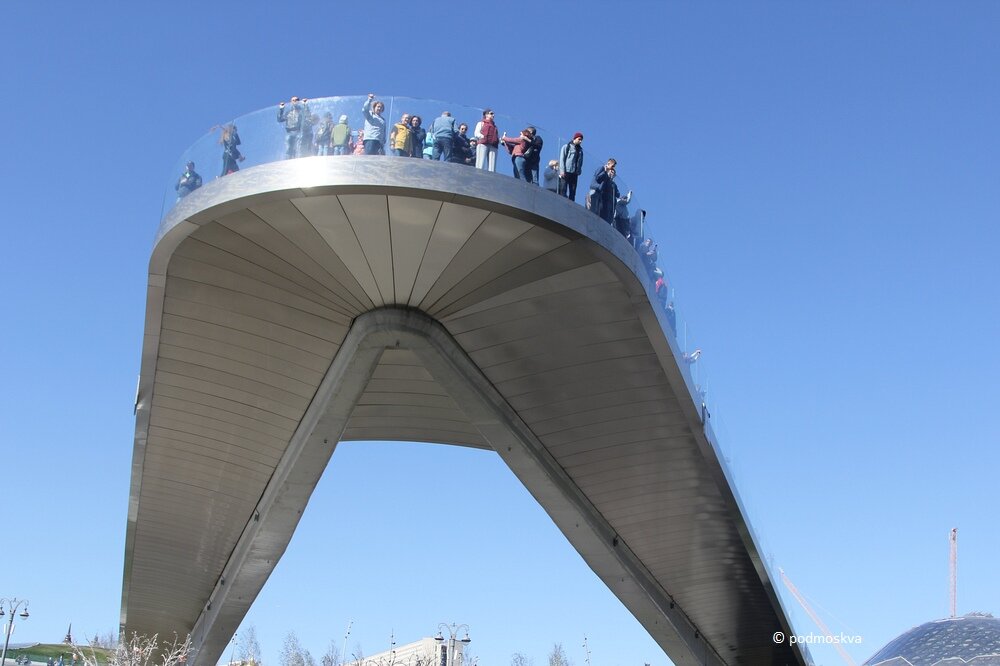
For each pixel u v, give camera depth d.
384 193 16.36
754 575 32.47
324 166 16.34
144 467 26.66
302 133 16.69
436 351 20.59
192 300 19.80
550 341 20.92
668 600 34.56
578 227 17.44
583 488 27.06
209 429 24.69
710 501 27.23
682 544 30.08
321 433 22.44
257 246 18.06
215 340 21.14
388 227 17.33
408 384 24.89
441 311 20.12
